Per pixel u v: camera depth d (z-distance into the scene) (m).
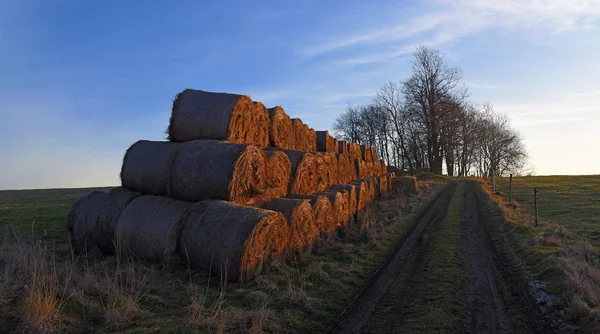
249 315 6.19
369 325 6.48
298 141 17.88
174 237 8.88
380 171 40.09
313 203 12.20
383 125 76.44
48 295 5.50
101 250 10.70
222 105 10.86
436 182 44.19
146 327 5.52
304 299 7.18
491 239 13.91
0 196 42.38
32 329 4.83
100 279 7.11
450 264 10.30
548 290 8.06
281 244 9.55
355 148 31.81
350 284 8.79
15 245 8.12
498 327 6.39
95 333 5.21
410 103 60.78
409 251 12.20
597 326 5.93
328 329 6.35
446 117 58.97
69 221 11.16
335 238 13.96
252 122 12.35
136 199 10.09
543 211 19.88
